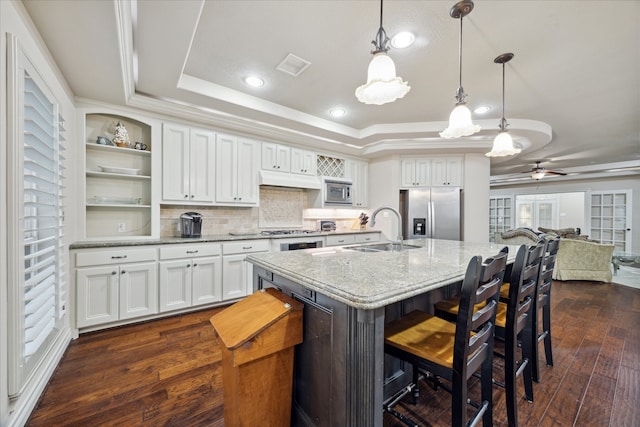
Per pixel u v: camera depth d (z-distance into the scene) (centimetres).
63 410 155
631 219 709
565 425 148
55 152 188
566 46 211
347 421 106
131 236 297
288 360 136
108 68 204
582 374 195
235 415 125
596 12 175
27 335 152
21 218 139
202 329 260
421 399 168
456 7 169
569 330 270
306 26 191
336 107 330
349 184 473
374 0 166
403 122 383
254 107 304
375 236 480
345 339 107
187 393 171
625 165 633
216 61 235
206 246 305
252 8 174
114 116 290
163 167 301
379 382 102
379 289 107
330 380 116
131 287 264
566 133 425
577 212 801
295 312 134
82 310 241
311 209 468
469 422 126
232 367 125
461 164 463
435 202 462
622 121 371
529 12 176
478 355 122
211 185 333
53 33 164
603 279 456
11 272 133
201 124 327
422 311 170
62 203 207
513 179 859
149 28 177
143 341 236
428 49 215
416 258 177
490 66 239
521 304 157
